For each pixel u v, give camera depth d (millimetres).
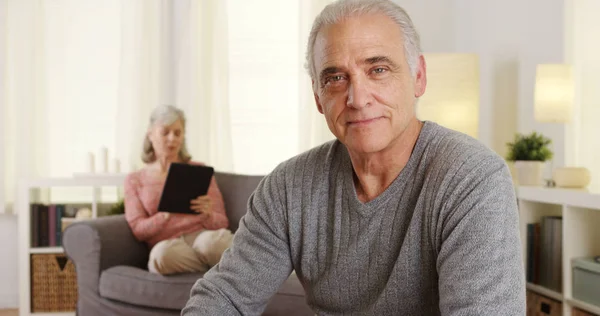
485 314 910
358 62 1072
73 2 4012
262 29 4172
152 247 2826
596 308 2258
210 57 4066
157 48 4020
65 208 3639
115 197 3957
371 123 1092
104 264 2652
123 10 4000
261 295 1270
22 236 3469
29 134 3891
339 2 1111
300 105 4121
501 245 954
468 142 1104
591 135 2979
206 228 2846
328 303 1203
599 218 2451
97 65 4051
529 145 2936
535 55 3412
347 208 1188
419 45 1164
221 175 3158
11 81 3883
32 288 3502
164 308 2465
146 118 3998
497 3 3789
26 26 3895
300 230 1243
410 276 1085
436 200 1049
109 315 2594
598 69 2939
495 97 3812
